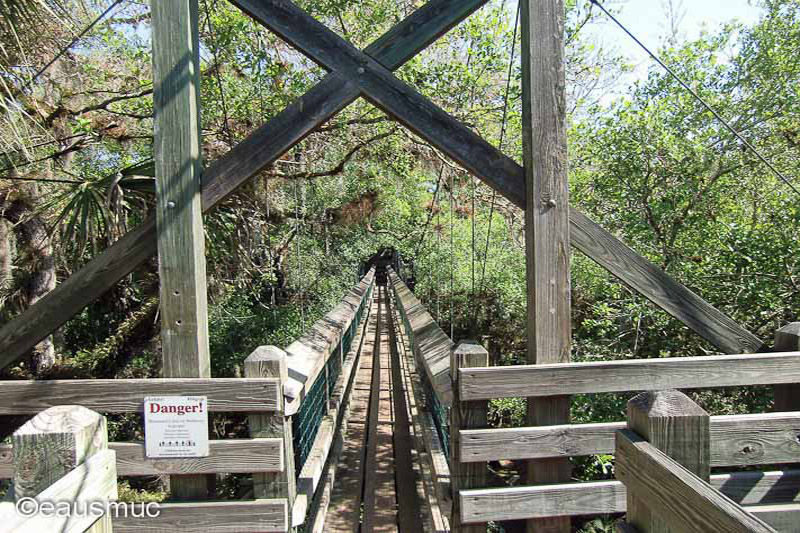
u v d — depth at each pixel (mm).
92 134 5309
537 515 1986
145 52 5910
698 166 5473
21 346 2047
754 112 5617
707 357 2113
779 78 5473
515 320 9422
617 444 1229
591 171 6703
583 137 6262
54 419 1118
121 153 6758
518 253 9391
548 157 2139
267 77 5570
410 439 3842
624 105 5949
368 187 10812
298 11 2096
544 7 2133
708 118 5672
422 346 2848
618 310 5547
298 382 1967
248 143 2074
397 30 2125
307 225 10078
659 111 5750
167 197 1995
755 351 2240
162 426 1859
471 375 1983
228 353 7777
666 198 5582
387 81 2121
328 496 2820
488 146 2178
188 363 1984
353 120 6078
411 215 13594
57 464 1084
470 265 10586
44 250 5836
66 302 2055
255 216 6891
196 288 1993
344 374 4289
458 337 10750
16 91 3537
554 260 2141
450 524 2061
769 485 2078
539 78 2131
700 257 5023
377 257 24594
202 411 1854
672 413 1112
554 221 2143
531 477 2055
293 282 9805
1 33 3154
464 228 11672
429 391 3334
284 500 1848
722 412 4504
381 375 6031
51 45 4383
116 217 3812
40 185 5844
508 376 2002
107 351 6684
